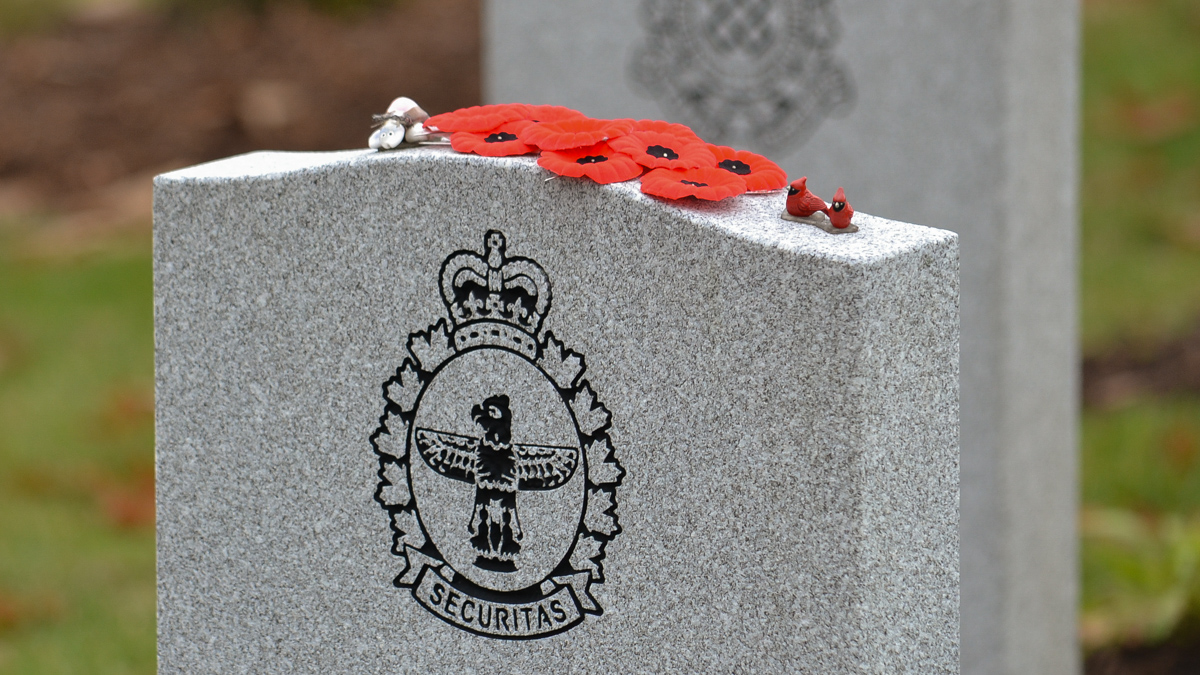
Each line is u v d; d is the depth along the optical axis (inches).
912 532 79.9
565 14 167.0
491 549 89.9
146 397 243.1
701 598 82.8
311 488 95.4
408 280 89.5
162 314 98.0
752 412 79.1
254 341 95.3
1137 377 234.5
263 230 93.5
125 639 164.1
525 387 86.8
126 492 209.8
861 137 150.1
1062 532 150.7
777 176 86.8
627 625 85.8
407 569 93.2
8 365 260.5
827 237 77.6
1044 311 145.8
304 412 94.7
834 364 75.7
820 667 79.2
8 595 177.5
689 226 79.5
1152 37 388.5
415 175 88.0
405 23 418.6
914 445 78.9
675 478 82.5
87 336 272.5
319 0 426.0
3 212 342.6
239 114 375.6
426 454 91.1
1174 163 328.8
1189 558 160.1
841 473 76.6
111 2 457.4
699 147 87.2
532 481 87.7
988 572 143.7
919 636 81.4
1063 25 143.1
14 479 214.1
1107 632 159.3
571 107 168.6
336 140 360.2
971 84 141.6
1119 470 199.2
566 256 84.1
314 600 96.9
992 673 144.9
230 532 98.9
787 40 154.0
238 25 424.2
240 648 100.2
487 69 172.9
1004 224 140.8
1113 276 278.1
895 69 146.5
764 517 79.7
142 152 366.0
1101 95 365.1
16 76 408.5
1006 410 142.0
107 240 322.0
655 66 163.0
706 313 79.7
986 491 143.1
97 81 402.3
